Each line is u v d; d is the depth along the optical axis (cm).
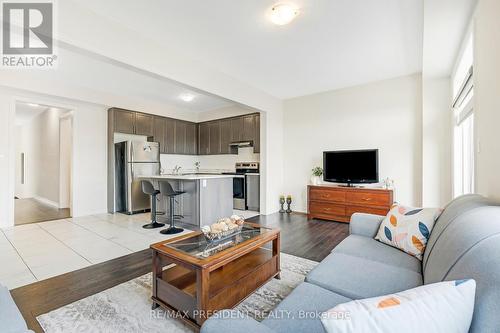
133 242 326
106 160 529
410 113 405
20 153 838
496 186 163
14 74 383
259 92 475
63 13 219
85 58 336
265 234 212
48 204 629
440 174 363
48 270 240
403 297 66
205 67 358
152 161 546
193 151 686
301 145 523
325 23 259
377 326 59
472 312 65
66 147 585
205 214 395
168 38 288
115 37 254
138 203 518
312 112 508
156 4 229
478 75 202
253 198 555
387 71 390
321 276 142
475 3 205
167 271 193
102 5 230
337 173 450
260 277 199
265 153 500
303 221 443
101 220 451
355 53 328
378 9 236
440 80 365
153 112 585
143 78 416
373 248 184
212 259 156
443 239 122
